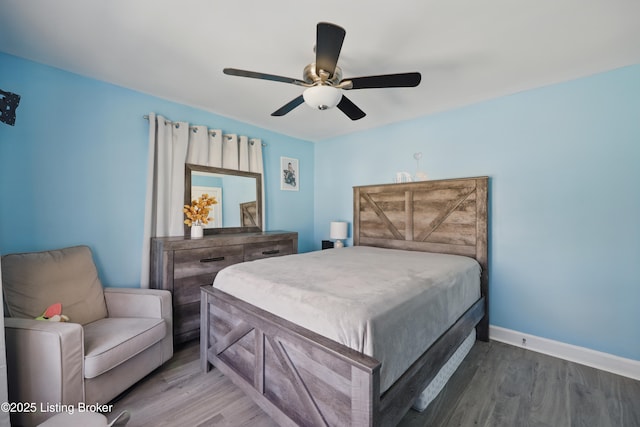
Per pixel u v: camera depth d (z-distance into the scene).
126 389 1.69
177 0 1.41
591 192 2.13
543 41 1.74
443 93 2.49
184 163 2.75
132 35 1.71
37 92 2.00
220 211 3.07
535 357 2.22
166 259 2.23
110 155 2.35
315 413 1.20
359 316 1.16
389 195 3.22
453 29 1.63
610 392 1.77
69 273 1.92
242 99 2.69
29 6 1.45
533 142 2.38
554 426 1.48
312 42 1.77
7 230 1.88
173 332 2.25
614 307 2.04
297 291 1.47
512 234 2.48
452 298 1.82
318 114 3.09
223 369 1.79
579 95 2.18
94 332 1.70
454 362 1.98
